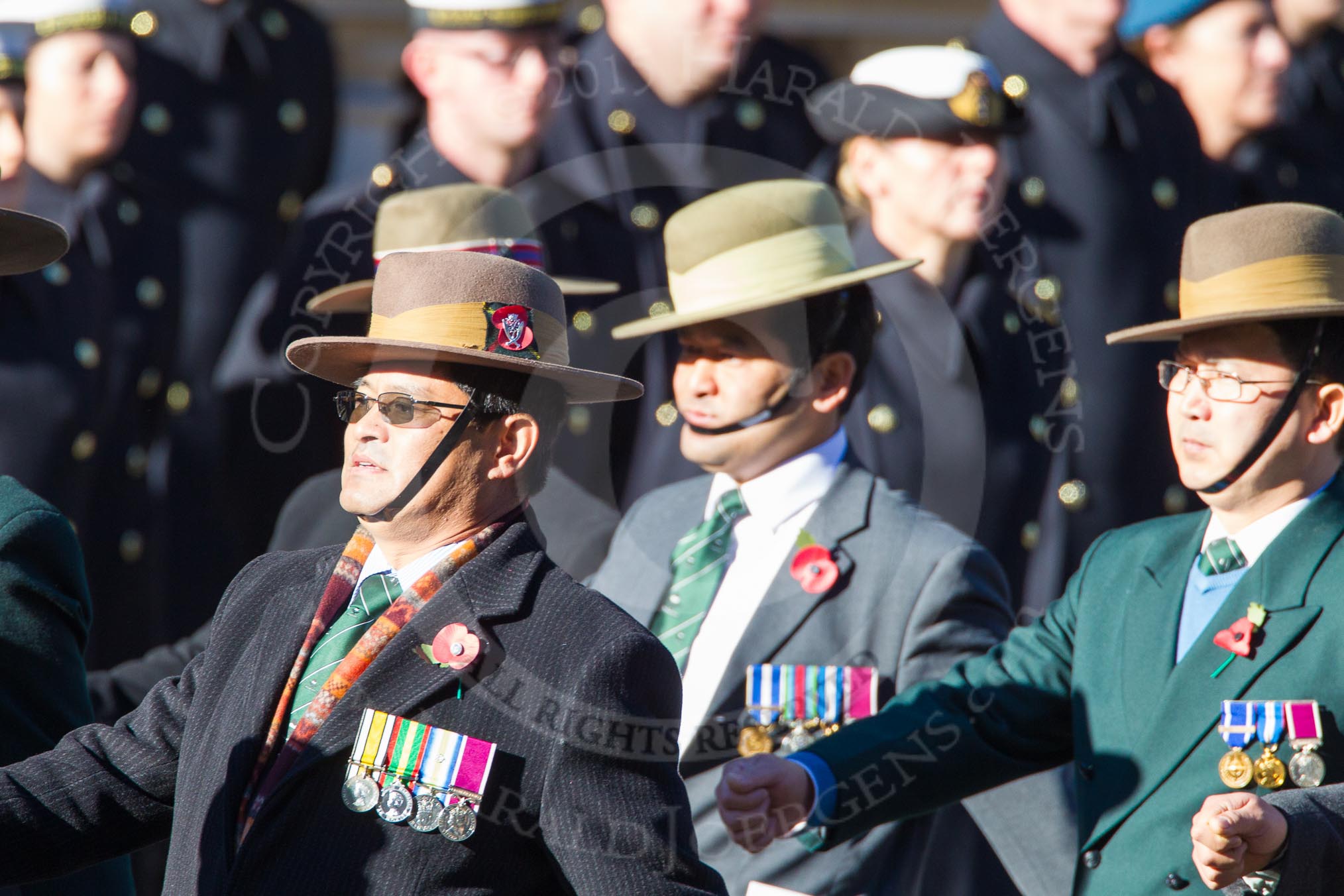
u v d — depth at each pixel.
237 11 19.56
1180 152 18.95
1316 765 10.02
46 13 18.00
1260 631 10.45
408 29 20.69
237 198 19.52
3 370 17.09
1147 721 10.79
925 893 13.85
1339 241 10.95
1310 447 10.74
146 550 18.41
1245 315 10.50
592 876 8.15
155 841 9.59
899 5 20.41
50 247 10.08
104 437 18.28
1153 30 19.42
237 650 9.36
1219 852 9.27
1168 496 18.23
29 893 10.07
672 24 14.03
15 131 17.89
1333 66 21.48
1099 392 17.88
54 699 10.20
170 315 18.95
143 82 19.02
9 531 10.22
